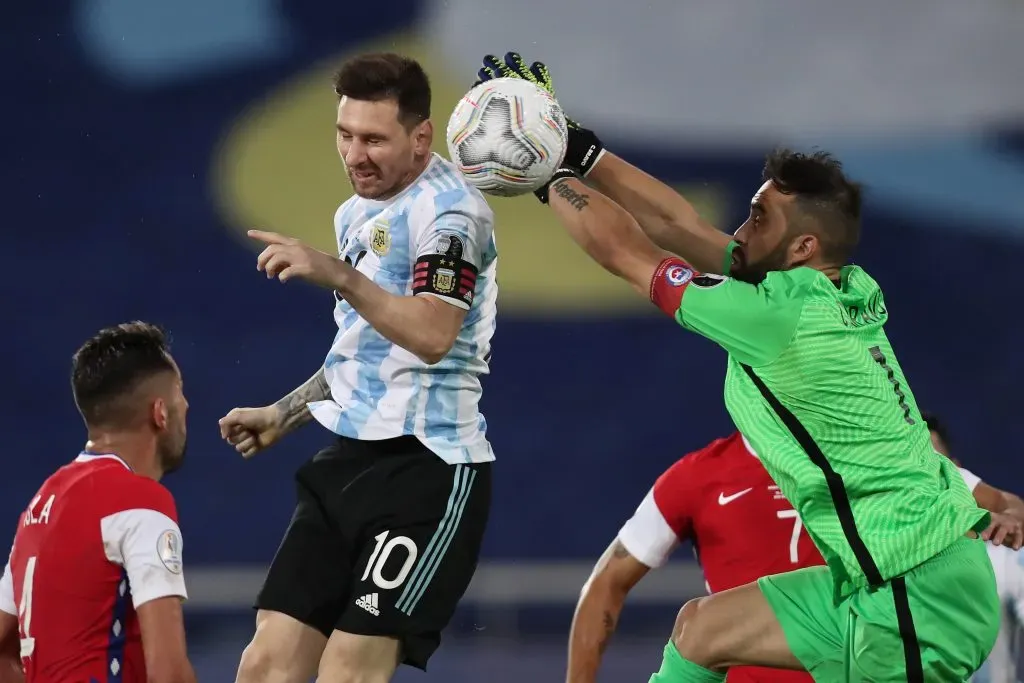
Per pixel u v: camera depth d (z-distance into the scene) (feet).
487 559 128.77
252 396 132.05
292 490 128.16
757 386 46.34
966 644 46.01
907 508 45.37
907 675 45.47
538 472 130.72
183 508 127.13
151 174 136.46
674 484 56.39
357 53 138.92
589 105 139.33
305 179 137.18
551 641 117.60
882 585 45.60
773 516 54.39
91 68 137.69
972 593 46.06
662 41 139.95
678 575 118.21
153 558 42.80
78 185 135.74
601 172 52.75
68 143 136.46
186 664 42.34
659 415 132.57
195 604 119.24
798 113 140.26
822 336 45.29
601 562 58.44
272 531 127.24
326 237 136.46
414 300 45.32
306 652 49.65
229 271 135.03
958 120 140.15
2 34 137.18
